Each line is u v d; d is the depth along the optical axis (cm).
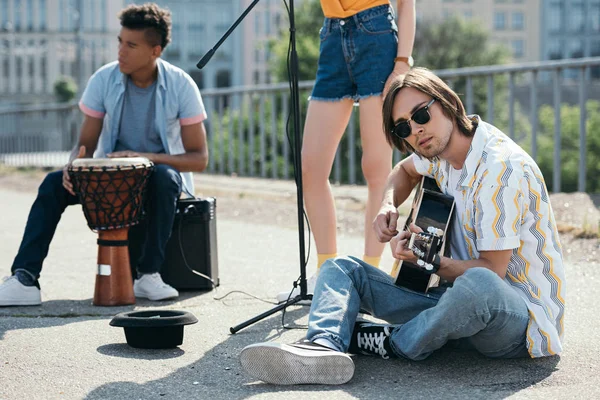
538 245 282
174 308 399
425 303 298
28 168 1488
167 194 418
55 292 442
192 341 335
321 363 270
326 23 408
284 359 269
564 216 596
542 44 5044
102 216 403
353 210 733
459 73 791
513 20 5006
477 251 289
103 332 350
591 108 2858
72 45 4331
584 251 501
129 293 408
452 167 293
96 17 4356
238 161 1236
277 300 410
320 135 406
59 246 607
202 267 439
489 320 270
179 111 455
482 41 3516
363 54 399
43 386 277
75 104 1499
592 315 360
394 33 404
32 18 4291
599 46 5112
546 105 3541
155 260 419
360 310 316
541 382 270
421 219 295
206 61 376
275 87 1056
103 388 274
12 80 4272
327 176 409
